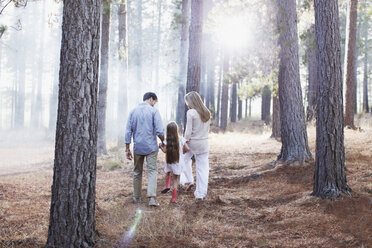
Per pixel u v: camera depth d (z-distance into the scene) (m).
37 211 4.75
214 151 11.83
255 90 12.48
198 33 9.52
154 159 5.31
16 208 4.90
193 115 5.47
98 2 3.32
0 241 3.53
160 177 7.64
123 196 5.86
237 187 6.42
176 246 3.48
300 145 7.84
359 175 5.89
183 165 6.04
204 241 3.64
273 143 12.45
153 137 5.34
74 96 3.16
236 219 4.44
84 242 3.26
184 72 19.75
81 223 3.23
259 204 5.10
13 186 6.61
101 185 6.89
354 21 12.66
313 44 10.83
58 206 3.17
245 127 24.44
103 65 11.59
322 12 5.04
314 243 3.46
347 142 9.73
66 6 3.19
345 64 12.89
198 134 5.55
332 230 3.75
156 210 4.84
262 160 9.07
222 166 8.73
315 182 5.04
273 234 3.80
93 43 3.27
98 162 10.05
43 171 9.07
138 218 4.40
